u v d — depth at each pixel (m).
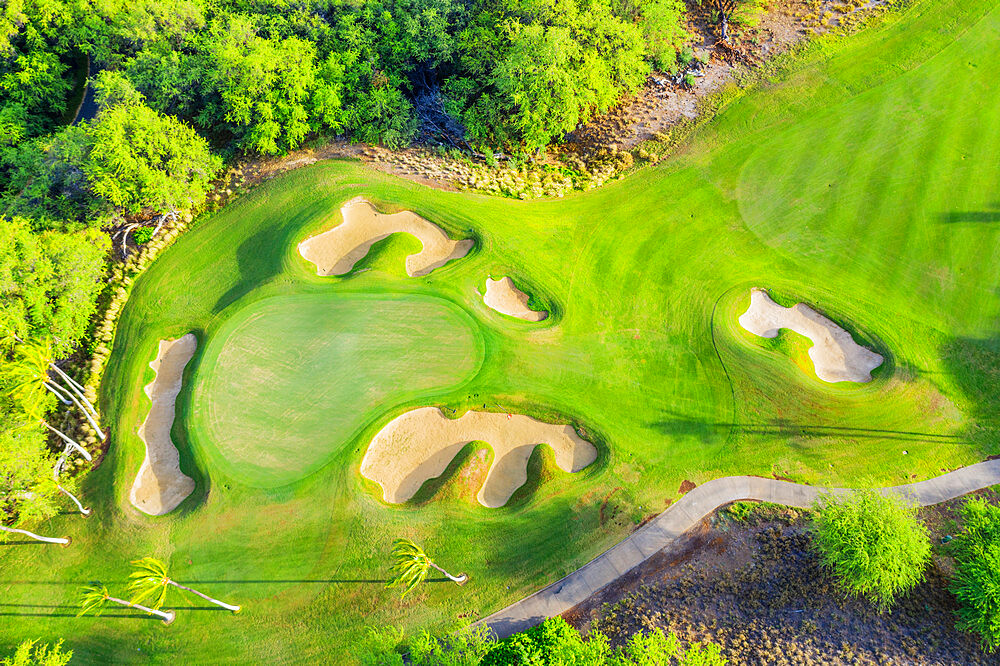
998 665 33.34
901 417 44.12
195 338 51.16
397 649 36.41
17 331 44.78
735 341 48.72
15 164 58.19
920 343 47.59
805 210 56.81
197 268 55.34
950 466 41.78
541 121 59.69
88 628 38.41
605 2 64.44
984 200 55.03
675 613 36.50
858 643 34.44
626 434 44.28
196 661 37.00
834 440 43.38
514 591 38.28
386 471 43.25
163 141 54.75
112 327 52.22
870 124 62.38
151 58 61.91
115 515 42.25
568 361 48.12
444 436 44.50
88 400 47.69
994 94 62.62
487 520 40.84
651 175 61.53
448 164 61.81
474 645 33.41
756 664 33.81
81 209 55.56
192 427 45.00
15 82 65.19
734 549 38.88
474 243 56.31
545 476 42.16
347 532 40.50
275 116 60.16
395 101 62.81
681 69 69.44
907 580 34.81
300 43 62.16
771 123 64.12
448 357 48.03
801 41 70.44
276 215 58.12
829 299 50.72
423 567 34.28
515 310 52.19
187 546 40.72
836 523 34.81
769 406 45.22
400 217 58.38
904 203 55.94
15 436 40.69
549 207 59.38
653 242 56.00
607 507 41.06
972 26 68.94
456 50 64.50
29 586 40.03
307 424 44.78
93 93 72.38
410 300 51.44
